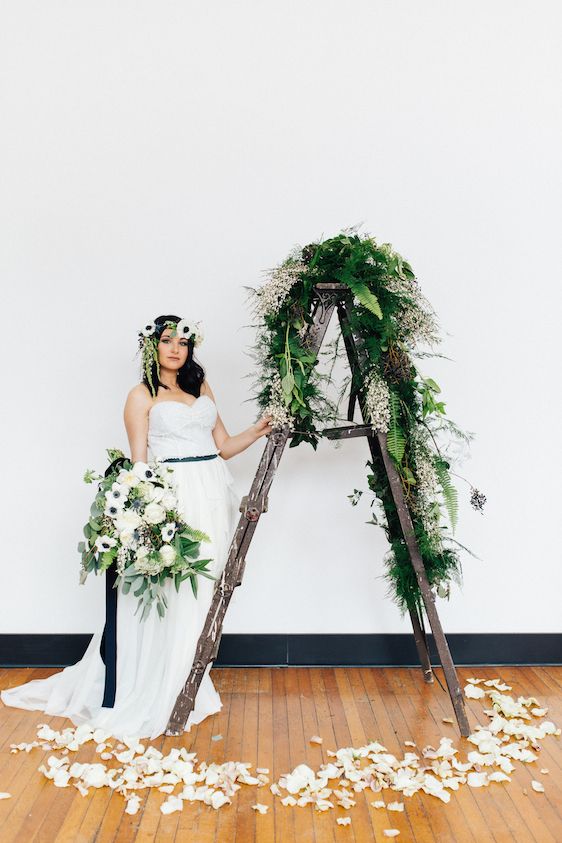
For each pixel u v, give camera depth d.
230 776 2.83
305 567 4.00
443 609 4.00
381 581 3.99
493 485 3.98
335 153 3.93
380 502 3.85
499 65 3.92
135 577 3.12
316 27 3.93
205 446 3.41
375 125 3.93
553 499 3.98
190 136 3.93
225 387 3.96
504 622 4.00
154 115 3.93
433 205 3.94
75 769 2.88
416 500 3.26
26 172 3.92
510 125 3.93
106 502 3.11
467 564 3.99
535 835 2.52
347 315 3.19
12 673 3.89
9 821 2.59
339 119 3.93
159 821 2.60
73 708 3.34
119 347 3.94
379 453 3.45
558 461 3.97
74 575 3.97
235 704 3.49
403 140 3.94
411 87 3.93
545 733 3.21
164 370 3.50
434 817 2.62
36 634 3.98
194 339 3.47
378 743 3.08
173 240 3.93
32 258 3.92
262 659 3.98
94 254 3.93
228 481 3.50
